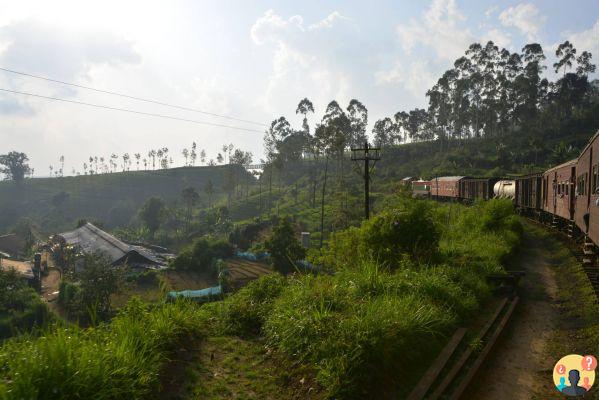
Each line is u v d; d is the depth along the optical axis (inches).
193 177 5442.9
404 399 212.2
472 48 3774.6
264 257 1723.7
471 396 232.1
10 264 1907.0
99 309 1124.5
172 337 248.4
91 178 5467.5
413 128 4483.3
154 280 1509.6
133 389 178.1
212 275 1563.7
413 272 381.7
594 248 559.5
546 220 1021.8
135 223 3949.3
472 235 767.7
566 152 2834.6
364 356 218.1
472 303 364.5
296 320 262.7
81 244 2159.2
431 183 2220.7
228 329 293.0
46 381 157.9
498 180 1508.4
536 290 486.6
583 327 344.5
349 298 305.1
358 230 522.9
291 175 4443.9
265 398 204.2
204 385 211.0
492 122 3993.6
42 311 1138.7
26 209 4680.1
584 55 3649.1
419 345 261.7
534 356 297.6
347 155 4419.3
